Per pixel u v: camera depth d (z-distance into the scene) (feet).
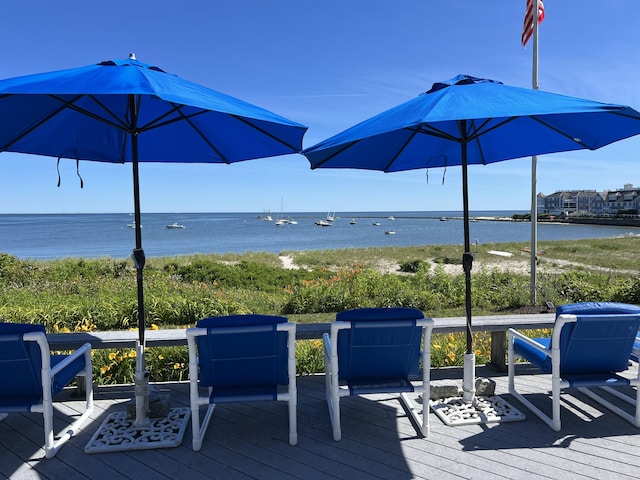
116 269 43.11
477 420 9.42
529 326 12.48
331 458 8.08
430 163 13.08
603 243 90.63
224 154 11.66
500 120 10.34
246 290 38.09
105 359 12.82
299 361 13.33
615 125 9.18
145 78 6.77
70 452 8.36
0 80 6.86
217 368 8.45
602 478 7.27
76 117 10.21
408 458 8.04
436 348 14.10
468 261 10.06
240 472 7.65
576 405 10.34
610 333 8.72
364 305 28.32
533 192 26.43
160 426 9.25
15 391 8.16
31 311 20.47
